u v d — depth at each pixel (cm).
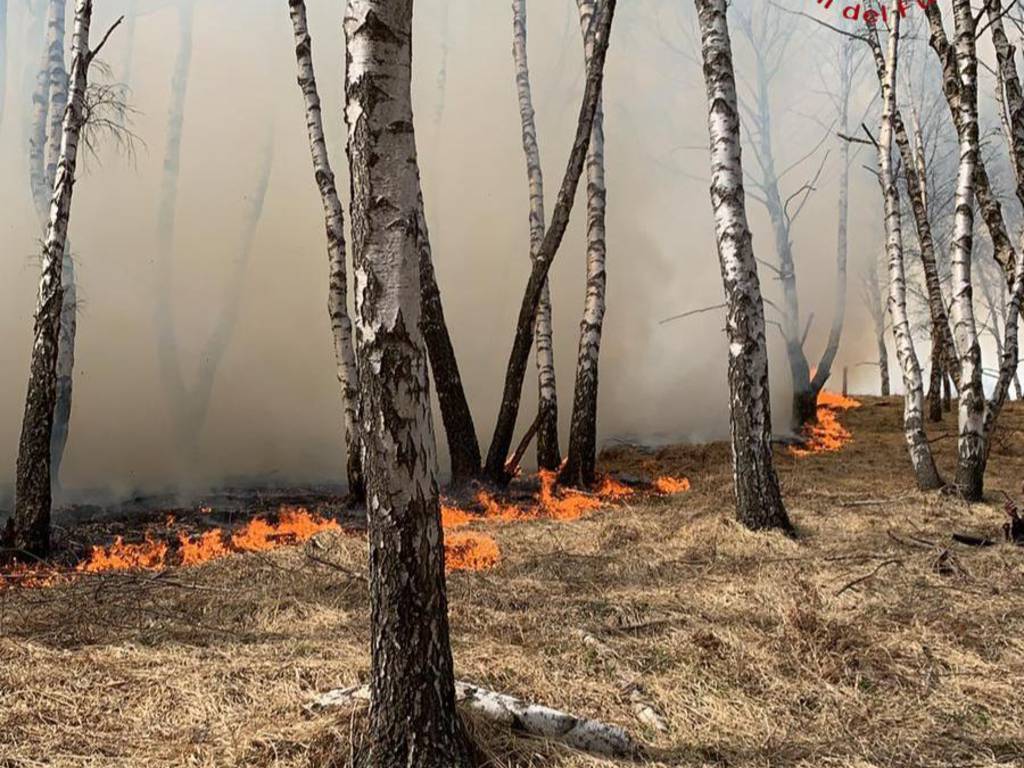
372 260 314
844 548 741
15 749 357
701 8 832
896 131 1298
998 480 1127
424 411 322
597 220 1196
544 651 488
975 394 970
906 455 1386
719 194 823
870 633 503
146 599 613
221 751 355
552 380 1259
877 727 387
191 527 950
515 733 360
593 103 1080
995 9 923
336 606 598
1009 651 475
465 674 437
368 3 314
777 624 530
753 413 813
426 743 316
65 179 780
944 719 395
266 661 469
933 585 610
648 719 396
